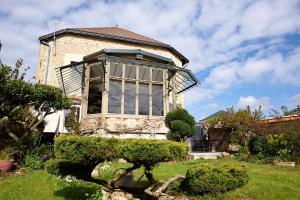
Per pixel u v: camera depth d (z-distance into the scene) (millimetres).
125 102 12945
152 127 13016
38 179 8094
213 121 16781
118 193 6934
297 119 14797
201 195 6805
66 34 18688
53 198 6496
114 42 19500
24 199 6363
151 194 6488
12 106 11500
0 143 11391
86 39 18969
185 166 10500
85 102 13266
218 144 16734
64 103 12398
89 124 12789
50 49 18250
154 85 13742
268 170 10344
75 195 6719
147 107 13281
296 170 10531
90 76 13570
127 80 13203
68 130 14102
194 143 19125
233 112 16641
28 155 10836
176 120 13094
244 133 14969
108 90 12781
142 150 5812
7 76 10945
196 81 15133
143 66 13570
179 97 20859
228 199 6555
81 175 7043
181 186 7172
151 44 20125
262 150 14086
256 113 16406
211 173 6773
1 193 6793
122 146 5809
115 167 9234
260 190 7094
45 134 14953
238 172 7219
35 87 11766
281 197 6668
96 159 6105
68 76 15641
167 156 5902
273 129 14672
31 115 12422
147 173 7070
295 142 13102
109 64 13070
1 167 9648
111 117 12547
